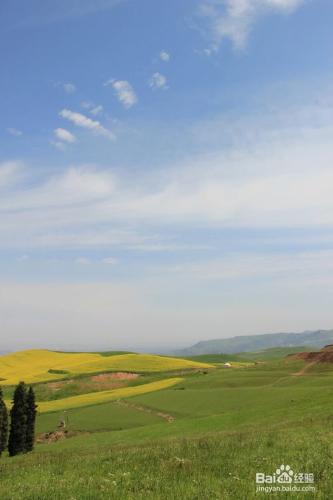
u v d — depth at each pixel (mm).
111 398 92000
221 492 11766
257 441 20469
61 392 116438
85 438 54062
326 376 86062
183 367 145625
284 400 55875
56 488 13383
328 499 11070
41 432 67875
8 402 104312
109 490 12555
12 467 23156
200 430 44719
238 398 70312
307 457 15875
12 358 194250
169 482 13188
